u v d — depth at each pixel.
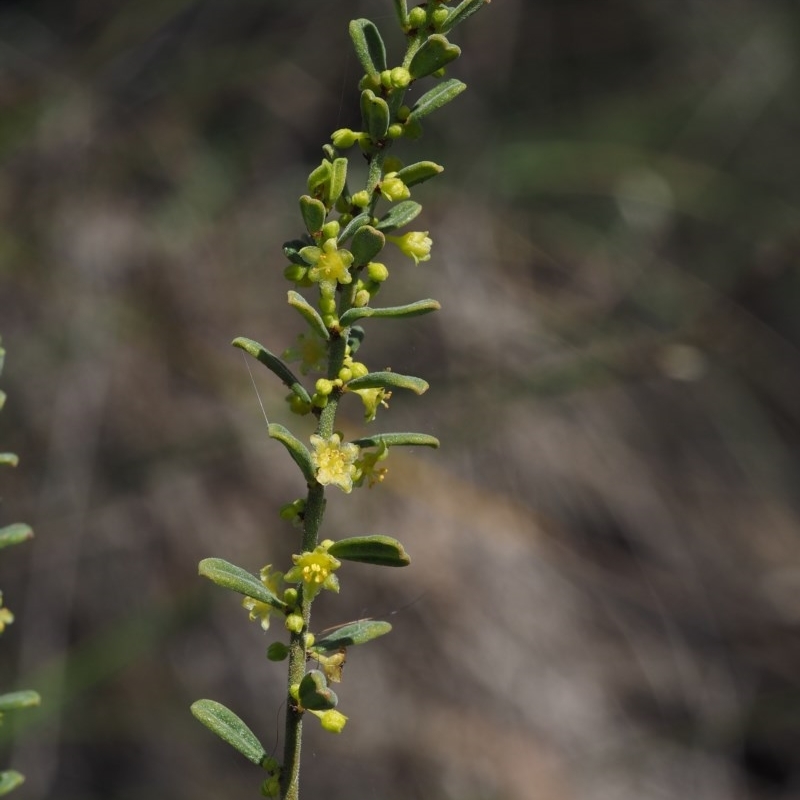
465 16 2.05
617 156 9.55
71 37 8.84
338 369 1.96
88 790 6.58
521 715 7.68
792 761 8.02
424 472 7.77
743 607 8.53
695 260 9.44
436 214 8.97
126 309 8.03
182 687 7.12
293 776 1.84
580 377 8.34
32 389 7.70
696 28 10.48
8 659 6.86
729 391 9.17
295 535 7.75
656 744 7.88
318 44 9.43
